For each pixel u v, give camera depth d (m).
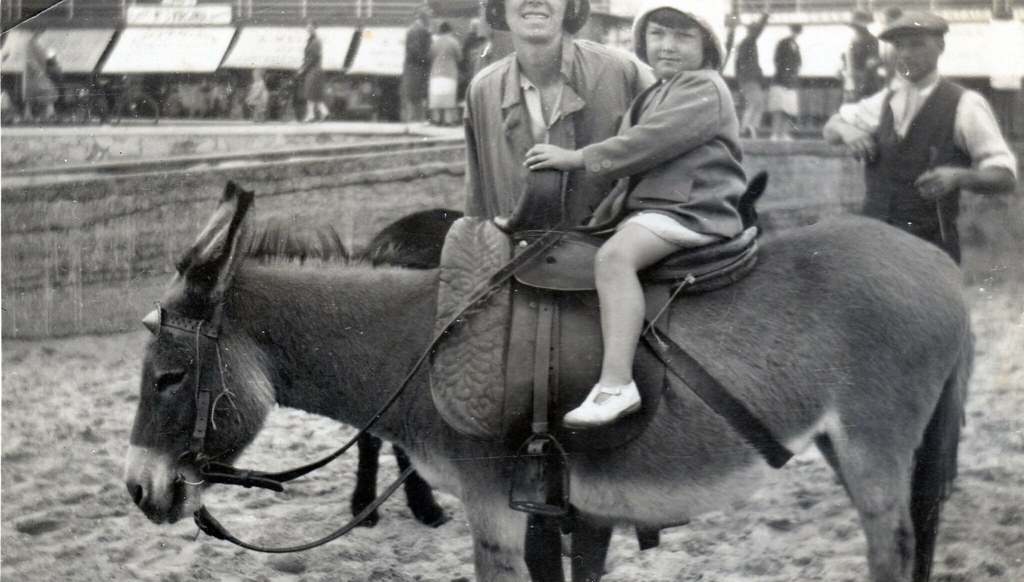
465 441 3.87
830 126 4.30
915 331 3.82
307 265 4.04
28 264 5.11
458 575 4.41
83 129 5.02
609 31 4.34
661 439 3.80
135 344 5.07
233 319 3.98
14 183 5.07
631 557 4.43
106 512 4.75
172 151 4.88
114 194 4.98
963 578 4.20
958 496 4.40
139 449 3.98
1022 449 4.41
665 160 3.80
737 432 3.80
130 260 5.02
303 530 4.64
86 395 5.02
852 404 3.83
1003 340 4.37
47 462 4.95
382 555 4.54
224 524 4.67
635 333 3.68
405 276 4.01
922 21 4.19
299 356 4.00
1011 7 4.30
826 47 4.29
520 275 3.78
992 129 4.19
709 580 4.29
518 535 3.93
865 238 3.93
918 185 4.24
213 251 3.92
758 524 4.45
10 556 4.53
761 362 3.79
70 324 5.07
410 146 4.61
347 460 4.89
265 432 4.97
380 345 3.96
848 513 4.38
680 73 3.87
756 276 3.86
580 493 3.88
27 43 5.05
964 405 4.01
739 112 4.35
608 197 3.95
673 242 3.73
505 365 3.77
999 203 4.29
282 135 4.70
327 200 4.66
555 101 4.14
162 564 4.49
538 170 3.88
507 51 4.46
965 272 4.34
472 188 4.27
